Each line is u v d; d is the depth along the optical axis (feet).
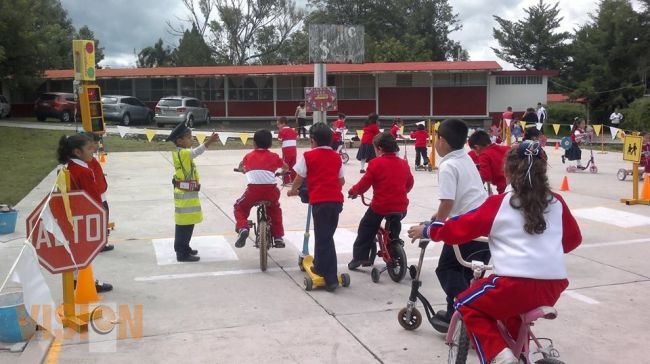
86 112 31.01
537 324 17.46
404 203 21.33
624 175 49.14
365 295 20.06
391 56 175.73
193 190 23.73
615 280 21.77
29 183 43.27
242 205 23.44
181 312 18.30
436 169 57.67
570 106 118.62
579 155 55.11
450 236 11.02
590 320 17.79
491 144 20.04
